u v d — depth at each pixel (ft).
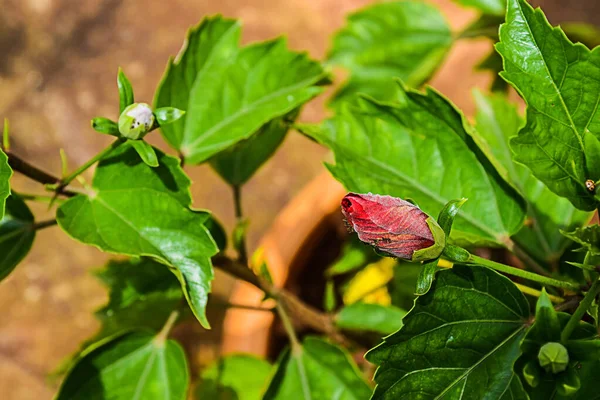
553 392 1.84
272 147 2.25
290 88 2.18
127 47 3.81
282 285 2.55
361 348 2.44
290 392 2.19
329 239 2.70
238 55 2.18
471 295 1.88
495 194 2.03
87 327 3.32
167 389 2.15
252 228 3.41
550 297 1.94
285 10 3.82
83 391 2.13
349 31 2.42
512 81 1.88
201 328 3.23
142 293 2.19
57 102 3.71
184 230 1.98
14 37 3.85
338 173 2.03
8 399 3.23
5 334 3.33
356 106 2.08
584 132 1.89
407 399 1.88
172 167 1.98
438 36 2.40
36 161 3.59
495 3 2.27
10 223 2.04
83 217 2.00
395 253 1.83
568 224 2.11
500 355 1.89
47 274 3.41
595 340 1.82
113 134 1.93
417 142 2.06
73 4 3.90
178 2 3.87
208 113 2.17
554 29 1.86
